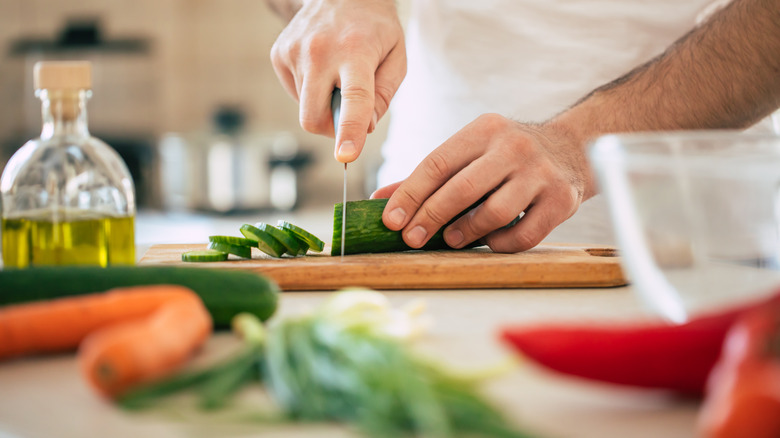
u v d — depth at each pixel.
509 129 0.90
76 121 0.77
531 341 0.44
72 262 0.75
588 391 0.47
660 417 0.44
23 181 0.74
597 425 0.43
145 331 0.46
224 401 0.44
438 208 0.87
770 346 0.34
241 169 2.42
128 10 3.00
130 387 0.45
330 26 0.97
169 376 0.47
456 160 0.88
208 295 0.58
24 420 0.44
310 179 3.03
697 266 0.51
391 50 1.02
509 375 0.49
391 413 0.39
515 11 1.29
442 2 1.33
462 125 1.35
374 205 0.90
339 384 0.41
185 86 3.07
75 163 0.75
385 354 0.42
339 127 0.90
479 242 0.95
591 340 0.43
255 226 0.88
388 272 0.78
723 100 0.96
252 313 0.59
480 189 0.87
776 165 0.50
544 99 1.29
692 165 0.50
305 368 0.44
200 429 0.41
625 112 0.97
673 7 1.23
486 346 0.56
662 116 0.97
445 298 0.74
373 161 2.78
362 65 0.93
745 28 0.96
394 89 1.04
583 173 0.94
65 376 0.50
